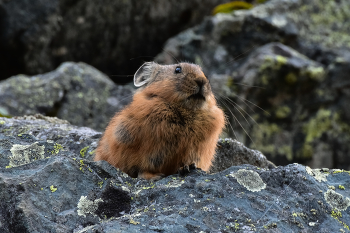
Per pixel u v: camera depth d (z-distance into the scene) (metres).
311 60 25.73
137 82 12.91
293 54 24.91
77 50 26.22
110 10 25.75
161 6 27.09
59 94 22.83
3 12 23.59
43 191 8.20
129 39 27.23
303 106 24.73
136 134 10.22
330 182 9.12
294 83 24.31
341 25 27.69
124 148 10.38
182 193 8.53
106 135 11.52
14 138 10.63
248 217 7.94
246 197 8.43
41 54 25.20
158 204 8.27
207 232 7.57
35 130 14.16
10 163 9.52
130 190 8.77
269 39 26.38
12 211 7.70
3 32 23.78
